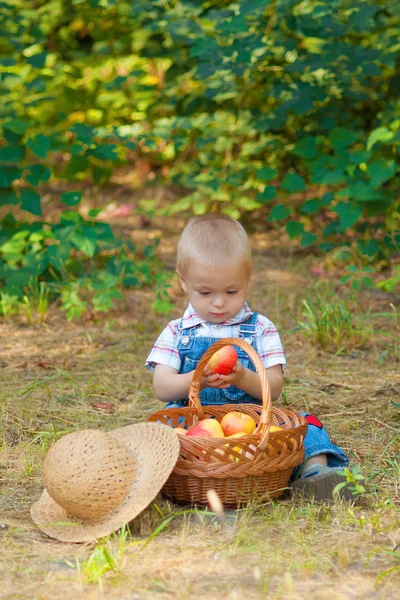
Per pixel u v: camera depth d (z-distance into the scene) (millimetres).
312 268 6434
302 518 2678
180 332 3158
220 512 2539
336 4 5703
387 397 4035
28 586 2236
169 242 7270
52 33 8031
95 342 4961
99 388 4188
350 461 3238
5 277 5496
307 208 5961
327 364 4566
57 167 9031
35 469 3141
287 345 4906
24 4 7570
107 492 2520
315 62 5867
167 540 2518
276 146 6660
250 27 6070
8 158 5477
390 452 3352
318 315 5289
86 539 2490
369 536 2535
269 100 7020
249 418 2895
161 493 2836
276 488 2797
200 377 2953
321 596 2162
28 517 2736
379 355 4719
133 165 9539
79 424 3688
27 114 7434
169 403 3281
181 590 2186
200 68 5820
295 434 2775
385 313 5086
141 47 7395
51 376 4355
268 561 2375
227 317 3055
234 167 6988
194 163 7348
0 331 5148
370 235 6805
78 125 5773
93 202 8438
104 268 6172
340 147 5910
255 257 6832
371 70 5840
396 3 6133
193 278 2986
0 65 5789
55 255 5516
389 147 6102
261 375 2689
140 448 2715
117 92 7578
